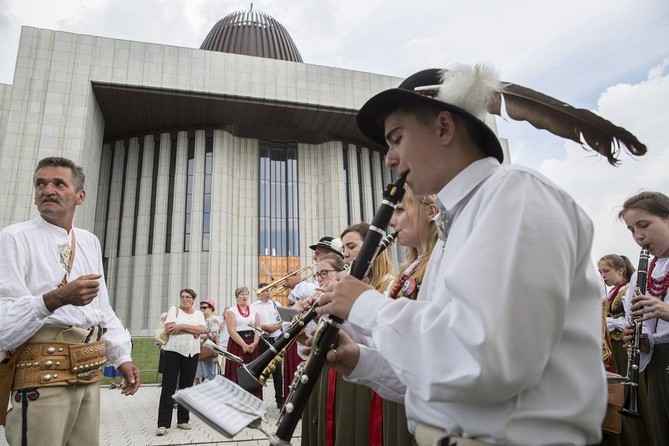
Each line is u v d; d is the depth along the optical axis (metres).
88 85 29.73
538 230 1.15
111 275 34.16
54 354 2.63
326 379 3.49
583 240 1.26
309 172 37.97
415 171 1.52
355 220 37.28
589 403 1.18
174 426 7.07
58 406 2.61
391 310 1.28
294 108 34.22
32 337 2.63
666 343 3.36
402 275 2.70
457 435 1.23
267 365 2.18
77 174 3.08
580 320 1.24
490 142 1.50
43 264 2.81
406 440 2.44
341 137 38.97
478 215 1.29
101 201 36.03
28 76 28.86
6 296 2.61
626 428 3.34
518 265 1.11
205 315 10.18
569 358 1.21
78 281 2.47
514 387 1.06
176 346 6.66
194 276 32.91
